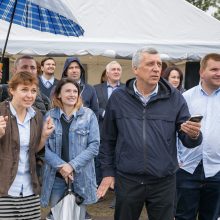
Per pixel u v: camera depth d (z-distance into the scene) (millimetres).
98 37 9375
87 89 6723
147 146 3803
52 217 4285
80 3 9594
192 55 9320
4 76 9312
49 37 8938
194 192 4512
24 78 3861
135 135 3824
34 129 3953
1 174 3830
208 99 4426
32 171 3943
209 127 4398
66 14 4348
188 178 4488
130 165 3830
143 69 3760
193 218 4582
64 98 4480
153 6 9875
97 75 13398
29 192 3953
